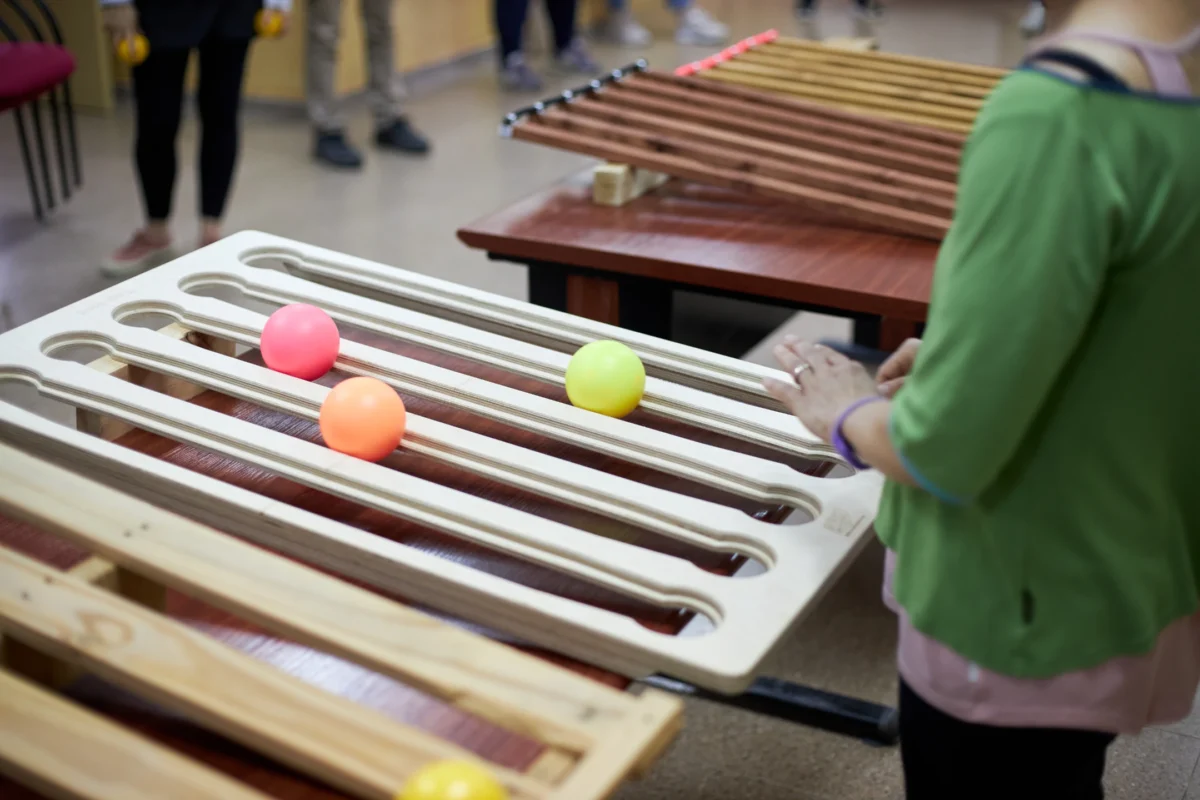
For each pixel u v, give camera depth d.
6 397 2.63
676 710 0.97
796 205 2.08
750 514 1.34
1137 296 0.86
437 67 5.41
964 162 0.85
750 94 2.44
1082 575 0.92
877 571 2.29
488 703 0.97
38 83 3.07
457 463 1.34
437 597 1.16
